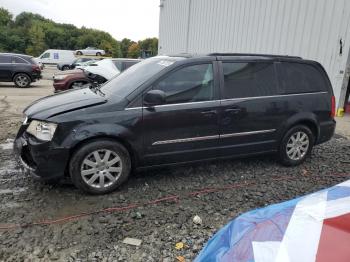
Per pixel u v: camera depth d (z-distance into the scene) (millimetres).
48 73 29391
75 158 4027
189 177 4879
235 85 4793
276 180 4898
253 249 2059
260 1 11805
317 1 9727
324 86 5531
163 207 4004
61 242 3295
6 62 16297
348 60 9242
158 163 4496
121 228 3551
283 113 5121
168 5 20172
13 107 10234
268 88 5027
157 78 4359
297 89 5273
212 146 4715
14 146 4418
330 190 2627
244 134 4891
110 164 4211
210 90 4625
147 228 3568
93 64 12289
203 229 3582
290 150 5367
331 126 5641
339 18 9195
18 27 95312
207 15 15547
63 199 4094
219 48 14625
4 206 3896
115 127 4109
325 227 2049
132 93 4266
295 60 5316
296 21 10422
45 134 3938
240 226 2404
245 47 12750
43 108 4184
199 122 4539
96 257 3100
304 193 4523
